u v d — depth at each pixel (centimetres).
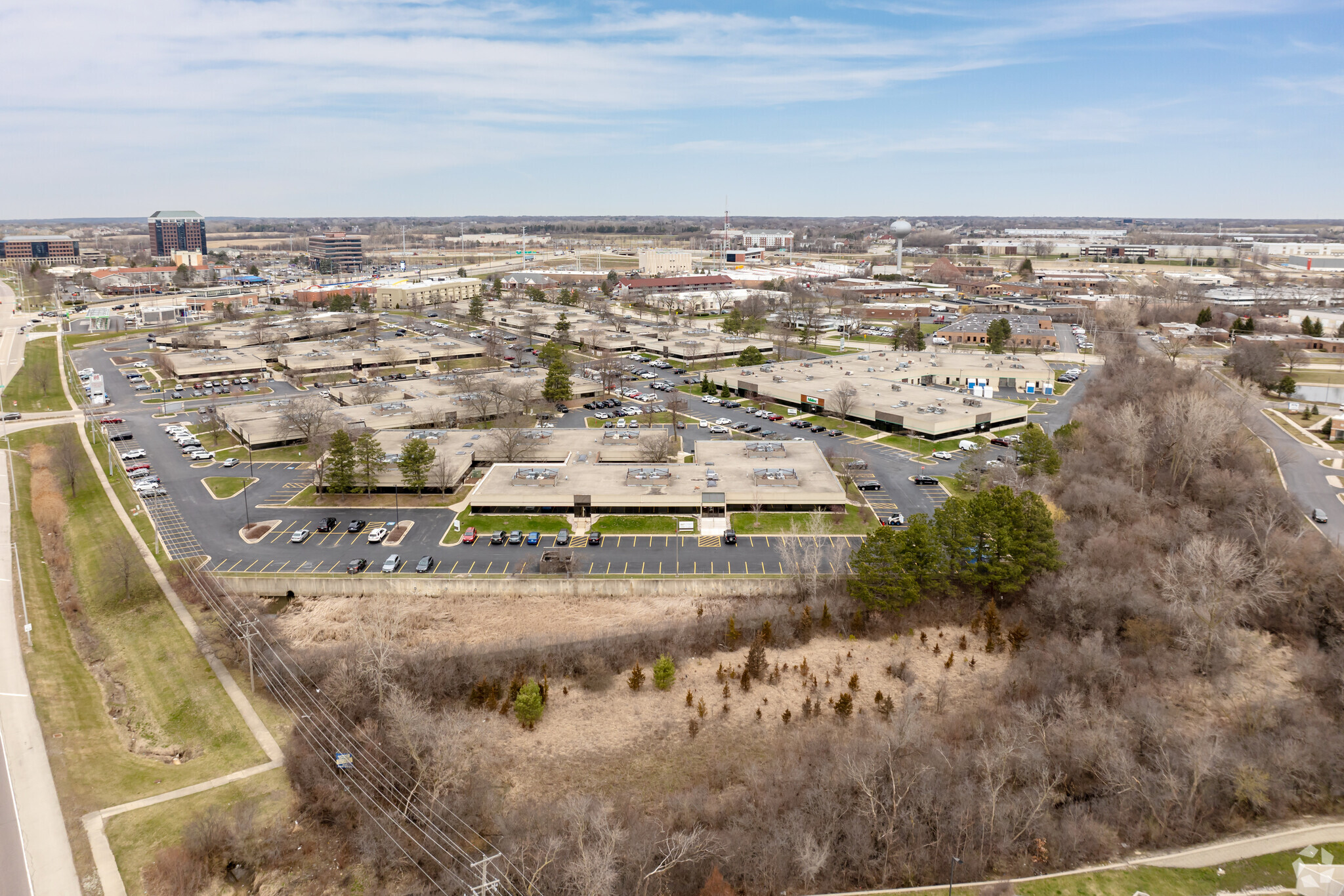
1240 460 16975
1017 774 8944
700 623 11825
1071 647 11131
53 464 18025
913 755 9056
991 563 12481
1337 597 11850
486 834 8500
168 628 11750
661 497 15038
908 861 8050
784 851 8000
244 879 7931
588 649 11225
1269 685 10912
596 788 9219
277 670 10725
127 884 7500
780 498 15162
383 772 9088
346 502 15675
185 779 9019
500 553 13575
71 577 13400
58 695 10325
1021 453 16500
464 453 17475
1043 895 7612
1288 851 8194
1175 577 12188
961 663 11412
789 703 10606
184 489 16400
